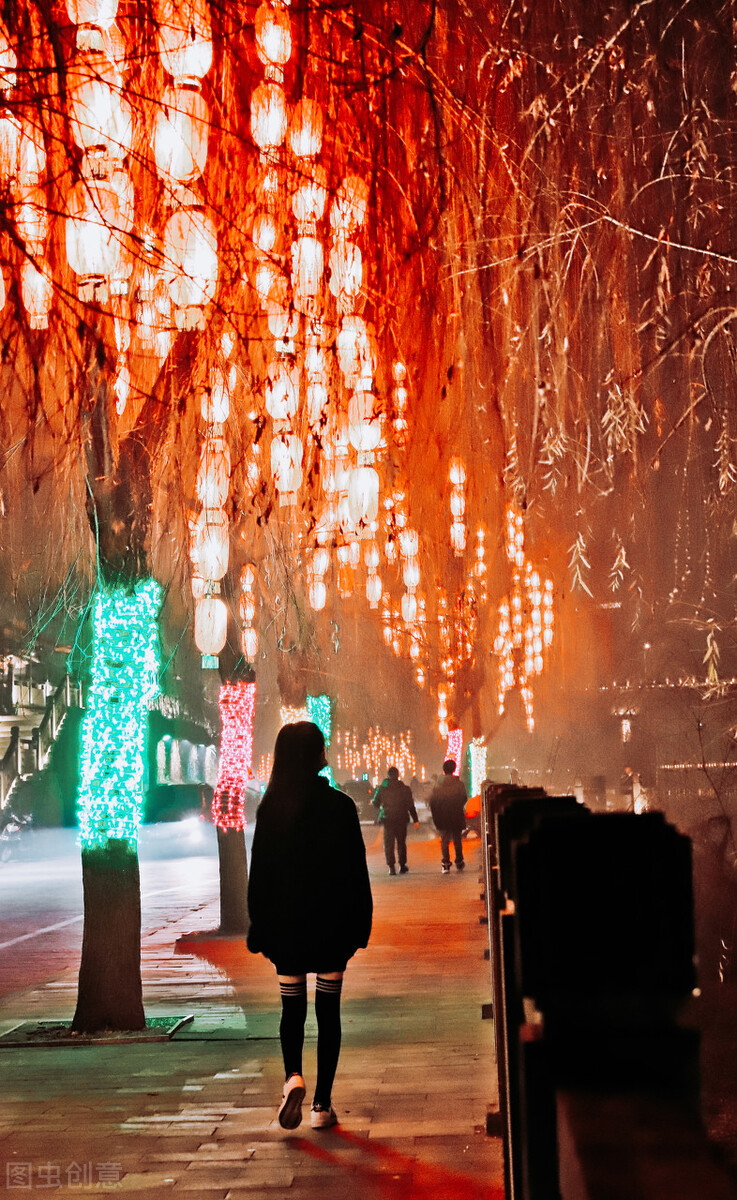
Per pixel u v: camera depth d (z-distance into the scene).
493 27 7.43
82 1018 7.52
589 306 8.77
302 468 7.86
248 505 8.24
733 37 7.43
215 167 5.98
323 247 6.43
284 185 5.85
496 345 8.88
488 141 7.53
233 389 7.44
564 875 1.40
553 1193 1.50
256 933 5.41
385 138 6.50
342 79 6.21
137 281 5.39
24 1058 6.85
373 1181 4.45
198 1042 7.16
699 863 11.26
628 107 7.80
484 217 7.89
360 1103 5.59
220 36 5.17
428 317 8.57
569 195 8.01
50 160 5.12
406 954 10.50
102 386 6.66
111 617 7.80
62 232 5.36
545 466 12.34
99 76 4.74
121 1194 4.36
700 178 7.97
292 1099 5.09
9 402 6.59
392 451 10.44
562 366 9.18
